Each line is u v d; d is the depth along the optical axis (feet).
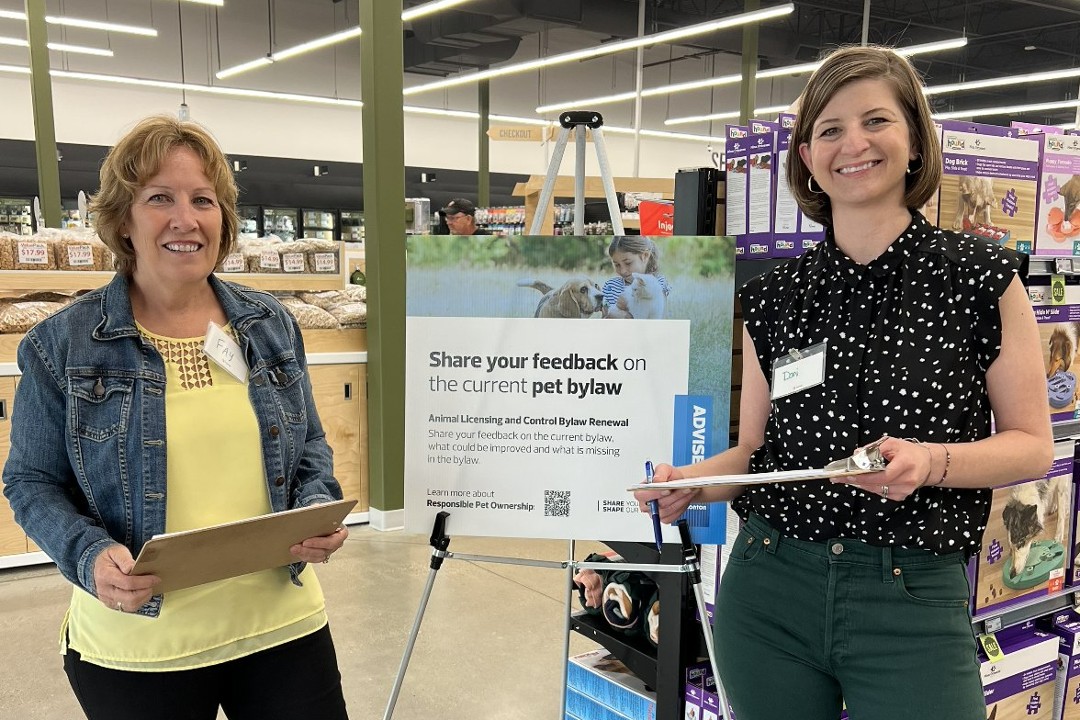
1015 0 40.70
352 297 16.02
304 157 51.29
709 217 7.17
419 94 55.67
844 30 52.90
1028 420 4.06
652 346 5.43
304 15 48.83
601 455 5.51
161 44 45.16
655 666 6.73
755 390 5.00
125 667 4.46
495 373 5.55
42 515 4.30
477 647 10.47
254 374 4.88
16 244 12.85
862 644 4.27
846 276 4.38
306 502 4.94
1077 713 7.59
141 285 4.72
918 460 3.74
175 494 4.54
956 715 4.13
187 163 4.52
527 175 60.03
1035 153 6.81
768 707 4.68
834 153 4.17
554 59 35.83
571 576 6.36
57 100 43.09
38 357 4.41
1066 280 7.22
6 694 9.18
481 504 5.62
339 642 10.54
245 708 4.94
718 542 5.57
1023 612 7.16
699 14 48.65
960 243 4.16
